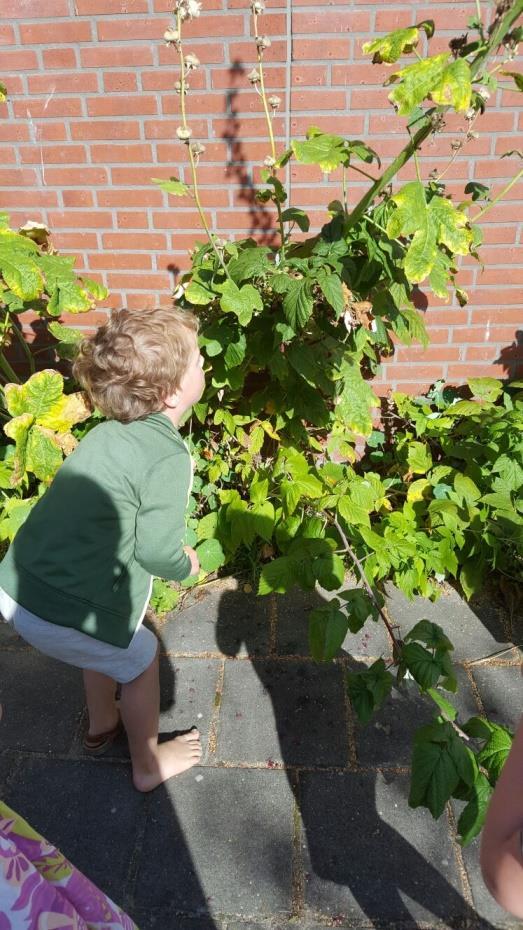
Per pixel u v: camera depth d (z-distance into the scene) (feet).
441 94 4.73
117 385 5.09
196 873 5.39
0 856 2.53
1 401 8.95
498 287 9.37
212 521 8.18
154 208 9.16
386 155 8.64
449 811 5.84
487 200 8.86
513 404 9.35
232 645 7.68
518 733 2.34
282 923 5.05
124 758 6.40
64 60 8.39
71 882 2.97
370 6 7.88
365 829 5.70
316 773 6.19
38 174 9.10
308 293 6.31
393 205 6.77
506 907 2.40
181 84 6.27
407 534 7.57
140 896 5.24
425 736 4.29
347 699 6.95
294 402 8.52
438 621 8.05
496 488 8.18
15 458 7.09
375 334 8.00
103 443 5.10
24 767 6.31
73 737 6.61
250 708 6.86
